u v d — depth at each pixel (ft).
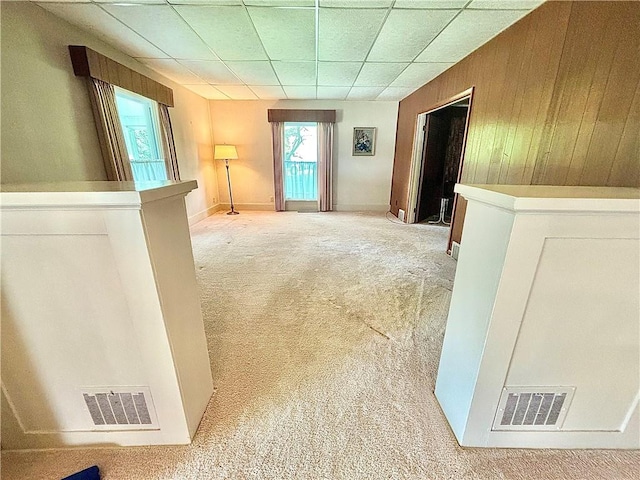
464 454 3.71
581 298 3.10
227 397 4.56
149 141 12.57
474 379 3.50
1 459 3.64
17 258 2.95
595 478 3.43
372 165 19.39
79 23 7.75
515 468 3.54
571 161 5.97
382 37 8.57
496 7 6.73
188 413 3.78
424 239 13.56
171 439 3.80
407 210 16.72
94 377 3.50
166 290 3.29
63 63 7.59
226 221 16.93
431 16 7.26
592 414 3.64
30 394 3.52
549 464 3.59
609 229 2.81
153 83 11.44
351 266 10.14
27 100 6.64
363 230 15.10
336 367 5.24
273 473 3.46
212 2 6.73
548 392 3.53
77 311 3.18
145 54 10.11
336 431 4.00
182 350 3.65
